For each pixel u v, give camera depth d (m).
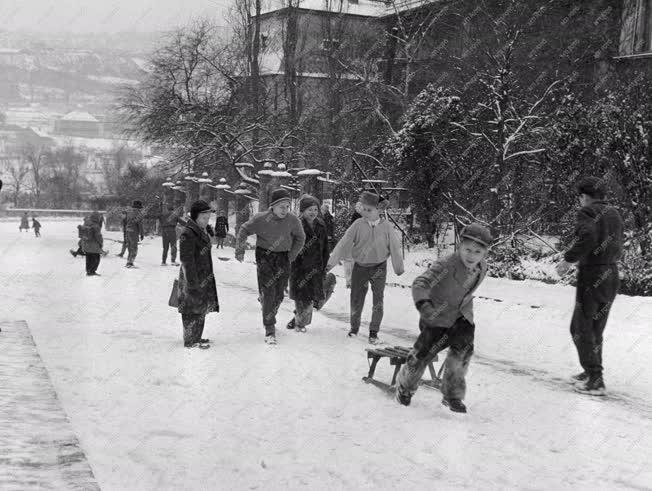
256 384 7.07
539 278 18.88
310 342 9.44
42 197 126.56
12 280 16.58
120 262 23.83
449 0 32.69
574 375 8.32
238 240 9.16
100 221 18.38
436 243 25.84
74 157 172.38
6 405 4.78
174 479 4.57
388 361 8.44
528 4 27.08
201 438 5.39
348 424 5.89
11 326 8.73
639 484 4.85
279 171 30.58
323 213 15.27
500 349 9.98
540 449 5.50
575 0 27.86
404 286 17.14
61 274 18.62
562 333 11.23
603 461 5.30
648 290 15.26
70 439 4.11
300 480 4.64
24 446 3.94
